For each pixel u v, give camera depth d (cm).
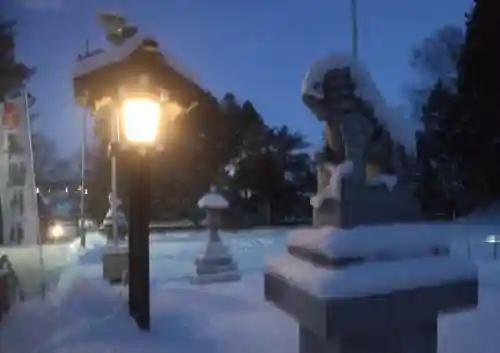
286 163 4369
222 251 1287
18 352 468
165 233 3353
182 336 589
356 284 353
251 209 4231
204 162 4162
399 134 420
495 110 3073
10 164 681
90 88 627
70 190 4197
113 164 1151
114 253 1020
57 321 555
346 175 397
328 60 416
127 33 927
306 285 366
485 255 1727
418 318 366
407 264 374
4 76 673
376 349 369
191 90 626
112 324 552
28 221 684
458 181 3209
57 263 1347
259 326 686
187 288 1045
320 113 420
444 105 3316
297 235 427
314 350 388
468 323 718
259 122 4362
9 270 621
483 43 3095
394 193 405
